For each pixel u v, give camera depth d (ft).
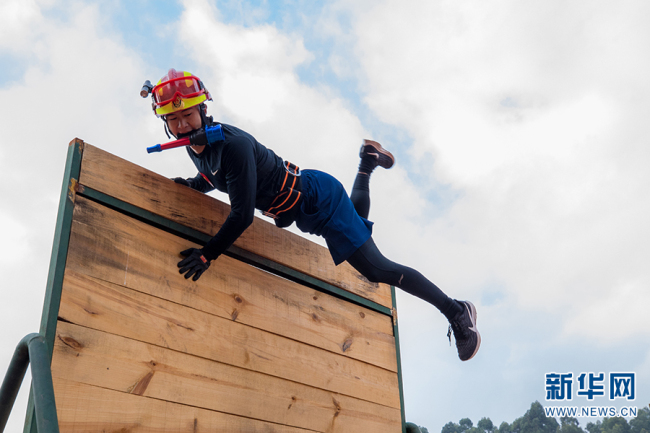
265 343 9.68
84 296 7.65
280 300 10.28
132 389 7.70
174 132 8.75
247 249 10.10
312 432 9.77
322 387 10.28
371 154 11.82
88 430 7.11
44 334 7.07
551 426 252.83
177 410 8.08
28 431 6.47
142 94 8.61
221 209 9.96
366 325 11.82
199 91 8.50
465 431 265.75
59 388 7.01
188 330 8.65
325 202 9.93
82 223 8.00
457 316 11.25
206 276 9.27
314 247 11.41
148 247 8.64
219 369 8.83
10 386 7.05
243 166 8.59
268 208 9.57
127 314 8.02
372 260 10.38
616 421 240.94
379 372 11.62
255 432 8.93
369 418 10.89
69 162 8.22
